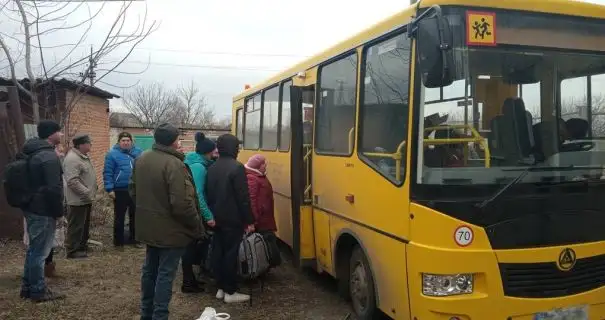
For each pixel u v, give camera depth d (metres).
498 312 3.57
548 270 3.67
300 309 5.58
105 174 8.47
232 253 5.70
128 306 5.64
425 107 3.76
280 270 7.25
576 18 4.04
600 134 4.16
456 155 3.74
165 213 4.55
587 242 3.82
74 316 5.29
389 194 4.15
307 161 6.32
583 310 3.78
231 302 5.76
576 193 3.83
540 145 3.92
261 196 6.40
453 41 3.65
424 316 3.65
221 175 5.62
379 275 4.39
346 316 5.30
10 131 8.34
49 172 5.45
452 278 3.55
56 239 6.64
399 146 4.03
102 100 15.88
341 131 5.36
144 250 8.34
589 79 4.13
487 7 3.77
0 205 8.39
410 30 3.70
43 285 5.70
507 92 3.86
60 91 10.21
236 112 11.66
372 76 4.66
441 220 3.58
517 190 3.68
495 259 3.56
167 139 4.65
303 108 6.46
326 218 5.72
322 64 5.96
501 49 3.81
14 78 8.11
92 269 7.15
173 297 5.97
